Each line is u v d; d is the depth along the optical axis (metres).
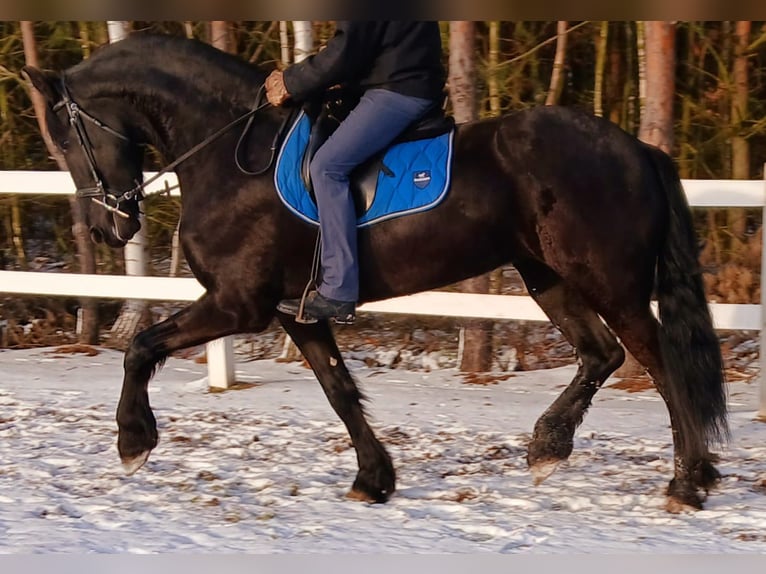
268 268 6.53
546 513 6.34
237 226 6.50
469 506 6.46
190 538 5.82
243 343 13.23
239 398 9.81
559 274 6.36
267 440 8.22
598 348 6.80
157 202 13.94
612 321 6.31
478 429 8.60
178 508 6.43
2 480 7.03
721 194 9.07
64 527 6.00
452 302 9.85
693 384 6.27
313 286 6.54
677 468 6.38
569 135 6.23
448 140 6.43
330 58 6.10
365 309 10.05
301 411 9.27
